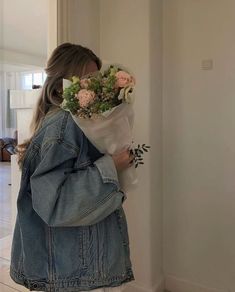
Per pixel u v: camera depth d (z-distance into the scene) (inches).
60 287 39.9
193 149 84.1
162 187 88.8
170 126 86.8
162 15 85.7
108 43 85.6
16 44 261.4
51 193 36.5
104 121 39.1
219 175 81.3
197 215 84.8
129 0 81.7
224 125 79.7
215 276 83.4
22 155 42.1
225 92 79.0
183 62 83.9
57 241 40.5
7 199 181.8
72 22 75.0
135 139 82.0
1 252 106.8
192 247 86.0
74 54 44.3
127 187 44.4
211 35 79.8
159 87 85.2
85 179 37.9
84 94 37.4
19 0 163.2
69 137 39.0
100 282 40.4
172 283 88.9
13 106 90.7
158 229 87.0
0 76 368.5
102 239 41.1
